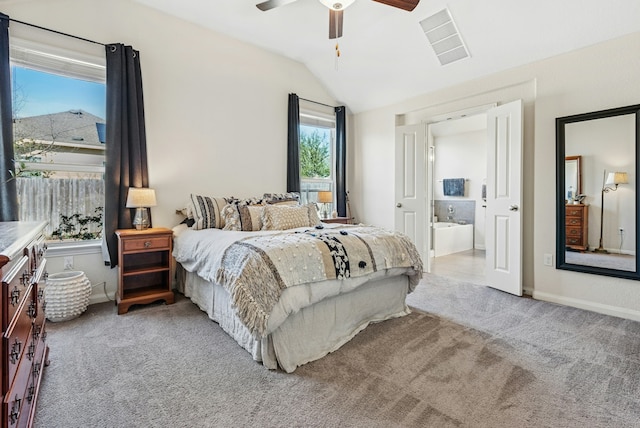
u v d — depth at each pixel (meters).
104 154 3.08
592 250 2.80
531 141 3.22
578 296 2.89
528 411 1.45
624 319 2.59
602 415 1.42
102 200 3.08
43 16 2.68
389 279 2.59
